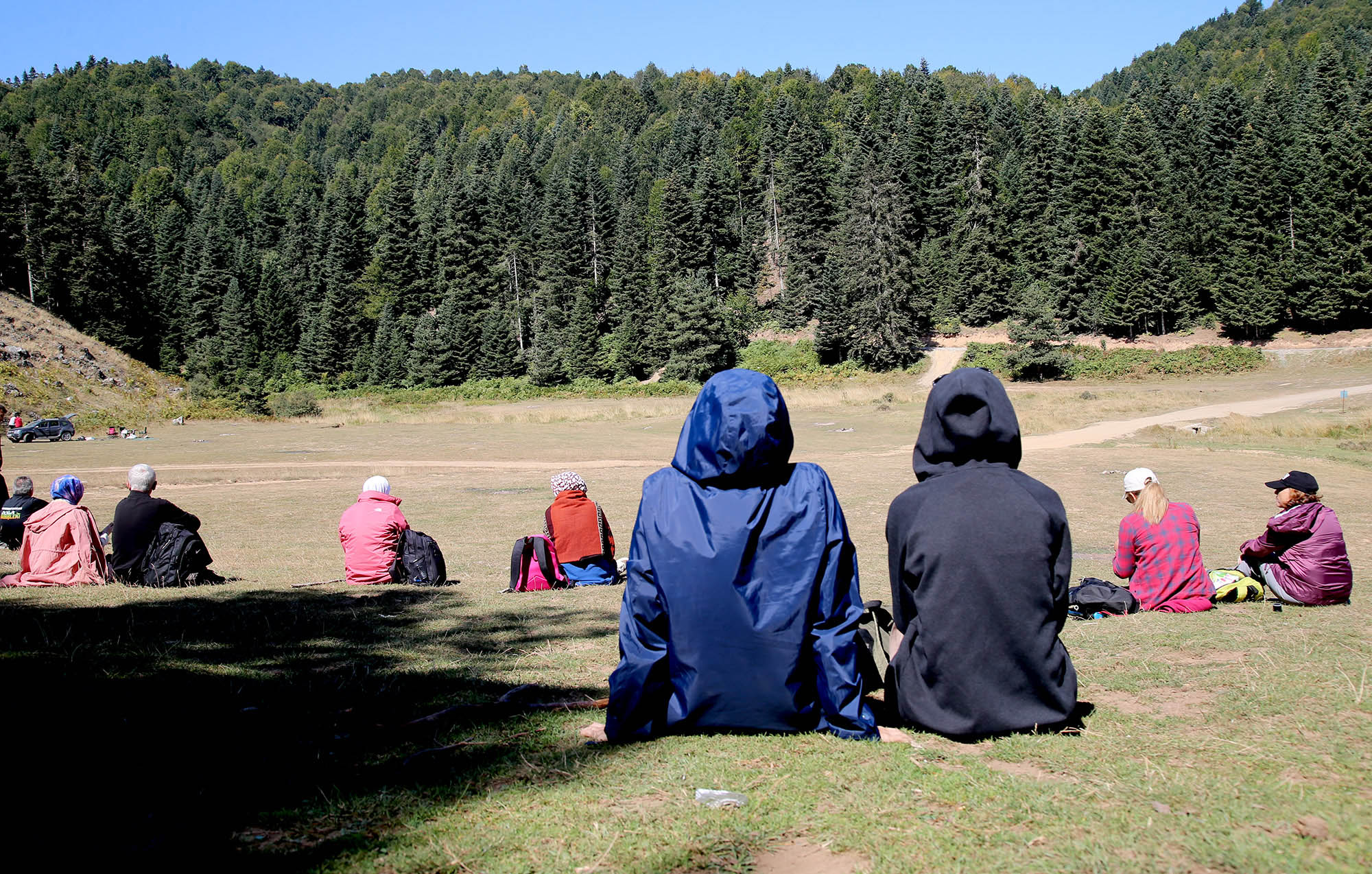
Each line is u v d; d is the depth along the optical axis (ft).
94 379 206.18
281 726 12.01
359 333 308.19
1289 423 114.73
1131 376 219.20
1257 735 11.53
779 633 11.07
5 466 102.47
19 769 9.93
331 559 40.91
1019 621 11.18
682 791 9.82
